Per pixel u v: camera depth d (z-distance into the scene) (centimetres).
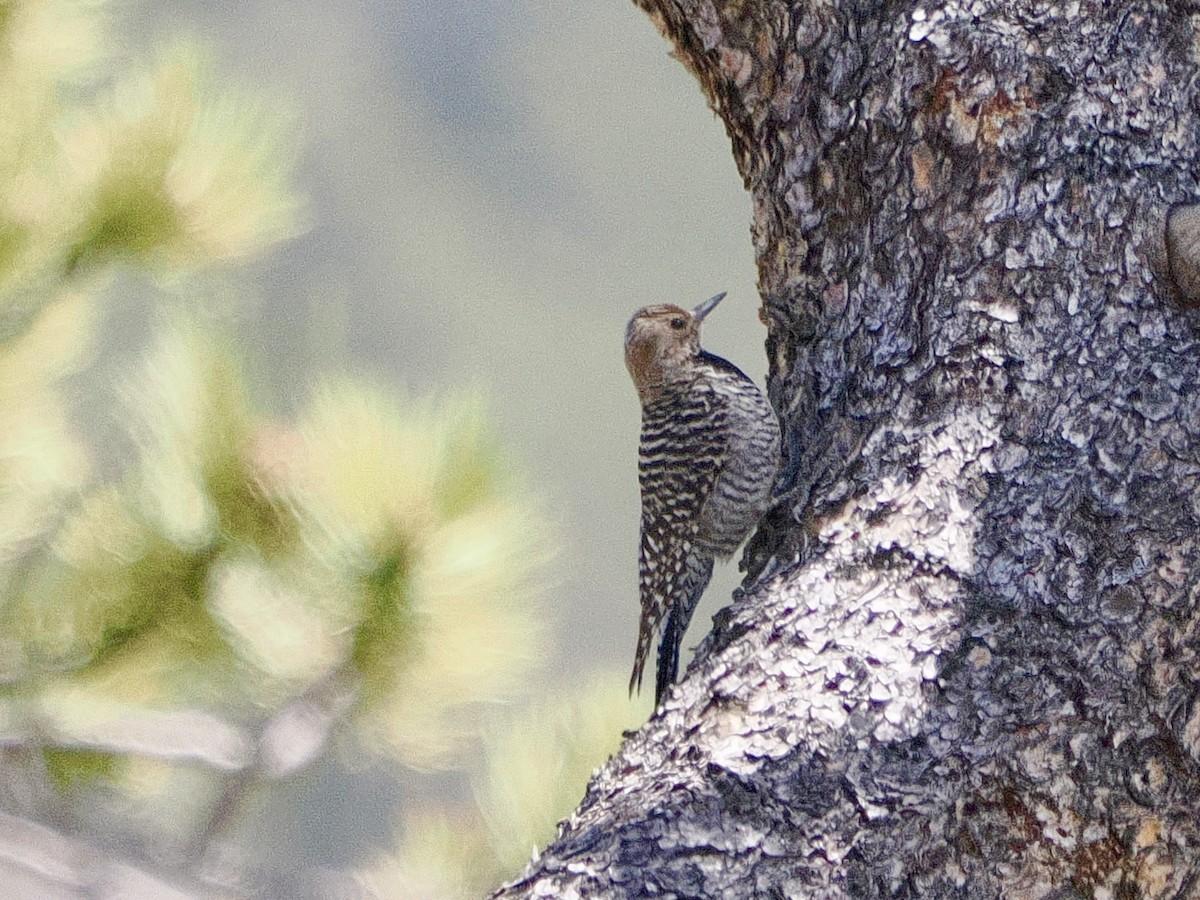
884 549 623
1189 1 660
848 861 574
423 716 877
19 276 925
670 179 8606
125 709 909
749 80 732
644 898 556
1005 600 607
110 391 865
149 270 938
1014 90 652
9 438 954
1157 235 637
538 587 847
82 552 902
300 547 839
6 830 852
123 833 888
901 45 675
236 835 938
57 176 934
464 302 8112
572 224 8562
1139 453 620
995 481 623
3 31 955
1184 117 655
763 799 579
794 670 608
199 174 915
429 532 808
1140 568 608
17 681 902
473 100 8706
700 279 8462
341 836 1869
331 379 818
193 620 878
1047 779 591
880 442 650
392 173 8612
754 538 748
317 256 8088
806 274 727
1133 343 632
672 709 621
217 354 837
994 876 588
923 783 584
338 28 8900
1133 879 593
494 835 882
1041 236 642
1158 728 598
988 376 636
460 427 813
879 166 686
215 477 834
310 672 869
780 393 762
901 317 672
